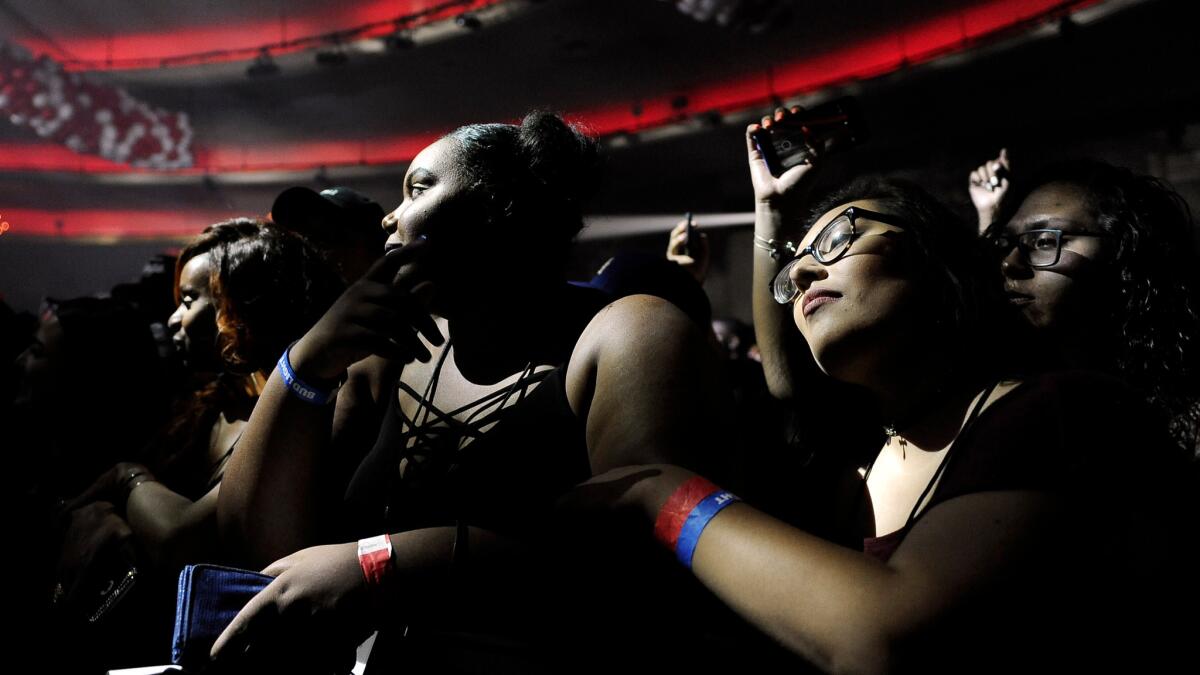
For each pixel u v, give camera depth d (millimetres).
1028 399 796
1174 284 1367
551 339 1153
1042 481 736
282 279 1671
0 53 13758
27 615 1822
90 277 20500
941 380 956
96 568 1579
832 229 979
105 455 2227
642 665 973
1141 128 9617
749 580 753
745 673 966
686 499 821
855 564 730
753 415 1634
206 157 17609
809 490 1211
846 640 697
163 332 2775
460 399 1151
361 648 1094
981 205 2047
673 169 14023
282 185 17172
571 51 11680
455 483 1053
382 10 12789
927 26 10242
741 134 12609
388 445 1181
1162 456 777
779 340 1368
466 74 12797
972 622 691
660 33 10938
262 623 877
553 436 1039
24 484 2070
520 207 1123
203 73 13836
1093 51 9008
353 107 14734
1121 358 1375
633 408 957
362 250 1793
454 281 1123
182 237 20078
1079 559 729
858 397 1182
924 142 11344
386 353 995
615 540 858
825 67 11664
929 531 745
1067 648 731
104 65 14250
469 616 991
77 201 19156
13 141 17953
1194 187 9141
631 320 1028
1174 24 8250
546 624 966
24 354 2344
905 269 935
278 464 1059
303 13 13094
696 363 1014
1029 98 10133
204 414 1848
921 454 970
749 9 9242
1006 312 974
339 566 899
